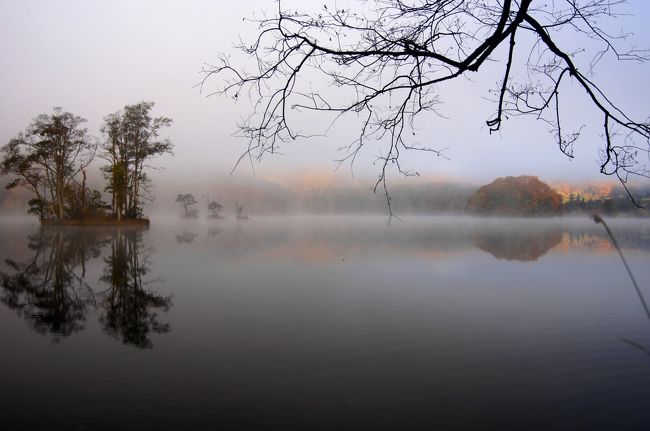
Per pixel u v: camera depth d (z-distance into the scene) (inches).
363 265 561.3
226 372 198.1
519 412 164.1
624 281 444.1
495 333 258.8
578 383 190.2
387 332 261.6
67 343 238.7
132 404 165.5
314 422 153.8
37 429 146.3
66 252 709.9
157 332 261.4
